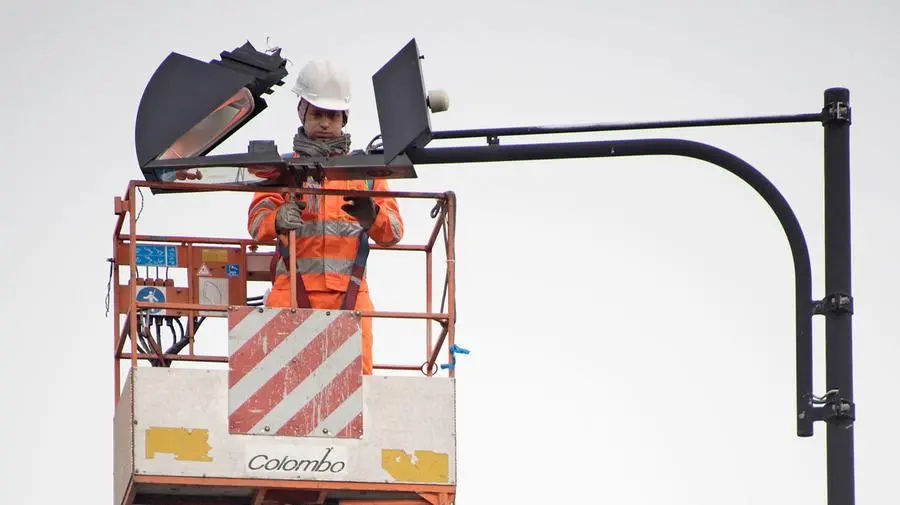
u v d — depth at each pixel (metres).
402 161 37.47
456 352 38.75
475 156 37.25
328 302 39.44
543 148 37.12
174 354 42.03
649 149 36.84
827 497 36.22
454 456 38.09
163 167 37.84
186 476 37.16
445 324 39.28
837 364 36.44
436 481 37.97
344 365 38.00
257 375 37.69
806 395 36.53
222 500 39.59
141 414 37.22
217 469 37.28
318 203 39.59
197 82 38.59
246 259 42.53
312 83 40.00
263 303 41.94
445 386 38.31
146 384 37.34
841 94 37.25
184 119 38.38
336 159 37.84
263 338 37.84
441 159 37.34
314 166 37.81
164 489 38.28
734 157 37.16
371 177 38.34
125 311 42.22
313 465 37.56
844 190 37.00
